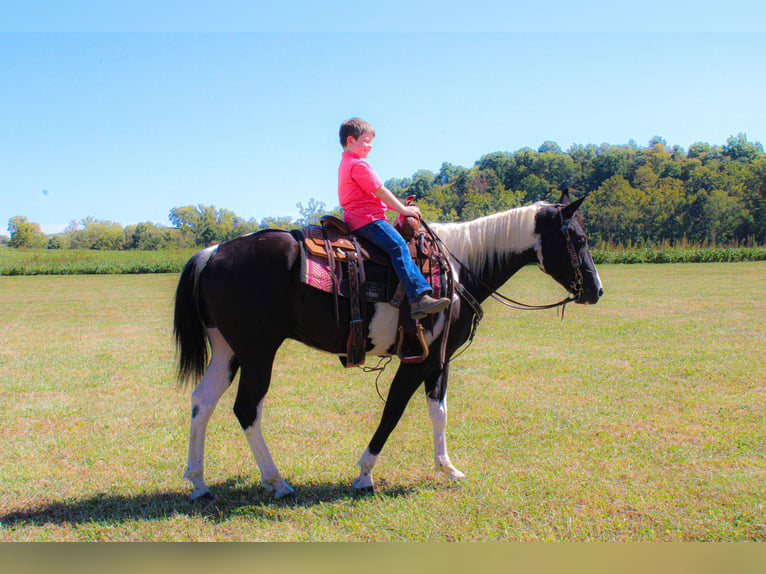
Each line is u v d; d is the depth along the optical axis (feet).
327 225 11.53
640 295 47.29
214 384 11.55
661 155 273.33
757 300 43.09
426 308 10.84
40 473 12.89
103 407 18.30
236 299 10.78
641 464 13.16
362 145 11.55
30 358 26.13
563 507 11.08
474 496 11.58
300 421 16.76
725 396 18.49
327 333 11.27
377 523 10.55
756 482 12.10
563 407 17.65
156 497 11.71
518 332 31.09
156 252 131.23
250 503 11.47
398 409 11.78
